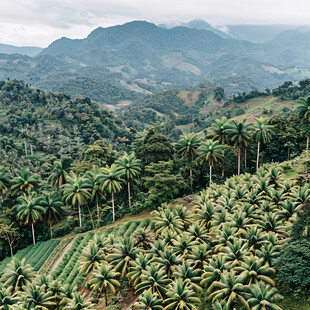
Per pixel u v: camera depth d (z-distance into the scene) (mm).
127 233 65062
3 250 74312
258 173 70875
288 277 35281
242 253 41062
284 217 50812
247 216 52906
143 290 42438
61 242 73188
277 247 40750
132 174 82062
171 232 51125
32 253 71000
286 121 111312
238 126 81688
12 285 50156
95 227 79250
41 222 81750
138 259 45625
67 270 57844
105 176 77688
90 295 50250
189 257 44906
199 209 57875
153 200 78500
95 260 49062
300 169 70438
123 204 85438
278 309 32500
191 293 37781
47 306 44344
